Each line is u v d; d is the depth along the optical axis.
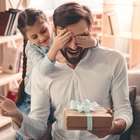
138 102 1.53
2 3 2.87
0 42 2.60
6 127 2.74
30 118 1.29
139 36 3.39
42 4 3.83
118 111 1.30
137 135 1.44
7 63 2.92
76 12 1.20
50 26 1.82
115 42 3.80
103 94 1.30
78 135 1.29
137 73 1.72
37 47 1.77
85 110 1.08
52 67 1.30
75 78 1.30
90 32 1.27
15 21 2.74
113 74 1.30
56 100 1.33
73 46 1.24
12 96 2.54
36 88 1.37
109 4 3.55
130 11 3.72
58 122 1.35
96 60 1.31
